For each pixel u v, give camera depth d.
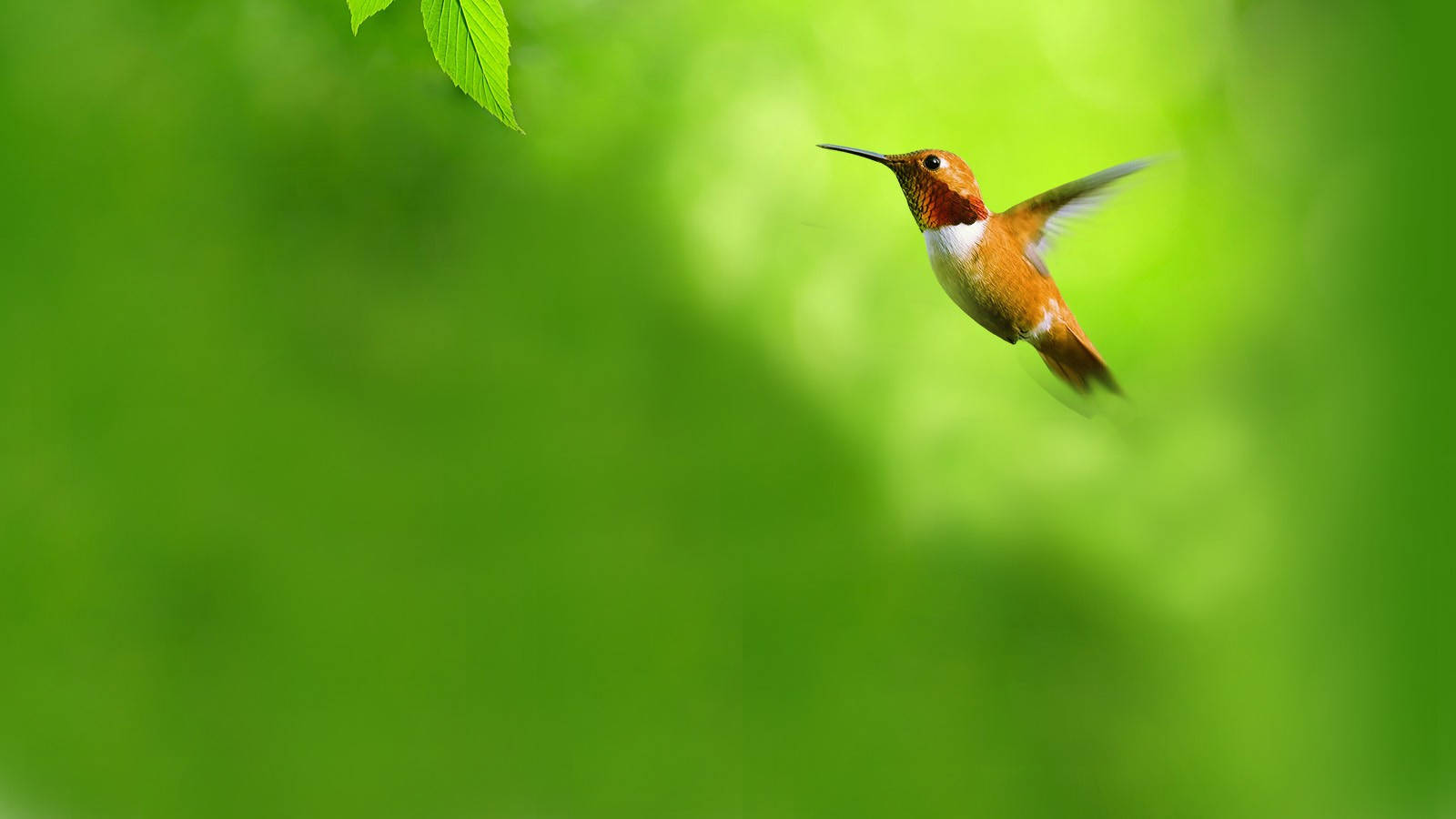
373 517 7.38
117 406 7.26
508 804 7.55
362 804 7.42
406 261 6.76
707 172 6.13
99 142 6.54
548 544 7.39
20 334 7.13
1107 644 7.36
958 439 7.08
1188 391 6.30
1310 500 6.77
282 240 6.75
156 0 5.99
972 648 7.46
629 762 7.50
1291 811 7.09
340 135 6.19
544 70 5.61
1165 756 7.35
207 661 7.50
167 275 6.95
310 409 7.26
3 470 7.31
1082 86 5.72
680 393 7.12
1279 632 7.05
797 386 7.06
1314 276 6.02
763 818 7.49
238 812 7.48
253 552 7.45
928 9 5.77
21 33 6.30
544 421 7.18
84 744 7.41
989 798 7.43
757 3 5.79
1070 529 7.16
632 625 7.45
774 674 7.49
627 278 6.77
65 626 7.43
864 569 7.36
